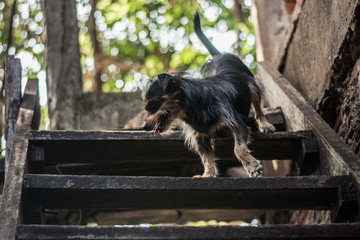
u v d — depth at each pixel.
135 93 7.27
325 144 4.17
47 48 7.48
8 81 4.82
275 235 3.14
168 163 5.19
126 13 11.15
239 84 4.86
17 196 3.51
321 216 4.77
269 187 3.65
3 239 3.08
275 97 5.70
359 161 3.79
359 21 4.00
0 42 10.04
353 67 4.33
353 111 4.26
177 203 3.89
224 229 3.16
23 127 4.30
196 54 11.32
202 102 4.45
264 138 4.44
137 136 4.29
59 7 7.64
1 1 10.25
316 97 5.13
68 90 7.27
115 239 3.12
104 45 11.80
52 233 3.14
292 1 7.65
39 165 4.18
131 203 3.88
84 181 3.66
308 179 3.69
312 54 5.21
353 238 3.14
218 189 3.64
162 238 3.12
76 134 4.22
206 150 4.57
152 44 11.56
